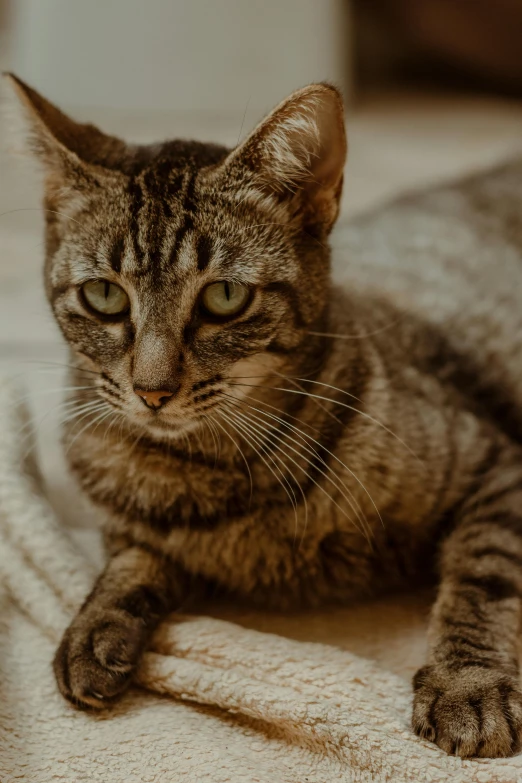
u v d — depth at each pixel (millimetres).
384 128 1215
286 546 525
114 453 526
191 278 487
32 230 884
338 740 457
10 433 586
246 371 504
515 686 468
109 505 539
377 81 1468
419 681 477
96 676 482
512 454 554
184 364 487
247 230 497
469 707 459
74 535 584
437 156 1076
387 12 1379
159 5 1164
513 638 491
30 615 528
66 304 508
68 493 615
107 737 469
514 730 454
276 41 1178
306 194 513
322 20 1187
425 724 459
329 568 534
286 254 505
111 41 1182
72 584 529
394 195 771
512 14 1244
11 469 568
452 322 598
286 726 466
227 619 537
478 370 591
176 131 1117
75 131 530
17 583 536
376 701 469
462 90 1419
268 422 515
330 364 528
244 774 447
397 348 562
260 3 1161
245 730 474
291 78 1188
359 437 520
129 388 495
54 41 1190
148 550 535
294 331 510
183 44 1178
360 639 521
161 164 506
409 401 539
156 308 484
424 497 527
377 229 660
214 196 495
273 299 500
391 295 598
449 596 507
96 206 501
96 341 503
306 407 519
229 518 521
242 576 537
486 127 1205
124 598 511
